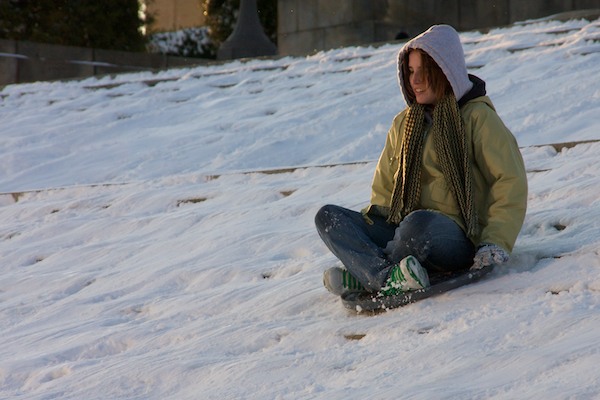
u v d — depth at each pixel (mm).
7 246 11133
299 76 19859
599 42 16609
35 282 9234
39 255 10445
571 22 19281
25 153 16984
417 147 6363
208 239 9289
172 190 11953
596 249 6168
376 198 6637
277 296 7016
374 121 14945
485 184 6312
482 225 6270
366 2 28938
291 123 15812
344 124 15039
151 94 21203
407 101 6594
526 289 5789
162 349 6363
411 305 5984
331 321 6211
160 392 5641
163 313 7469
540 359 4676
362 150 13398
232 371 5590
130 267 9156
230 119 17250
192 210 10797
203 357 6020
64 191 13234
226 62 23141
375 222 6484
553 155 9992
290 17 30469
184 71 23266
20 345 7250
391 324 5789
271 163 14016
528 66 15977
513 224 6047
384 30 28766
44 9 34875
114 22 36125
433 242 5992
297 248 8422
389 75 17984
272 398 5094
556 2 25984
